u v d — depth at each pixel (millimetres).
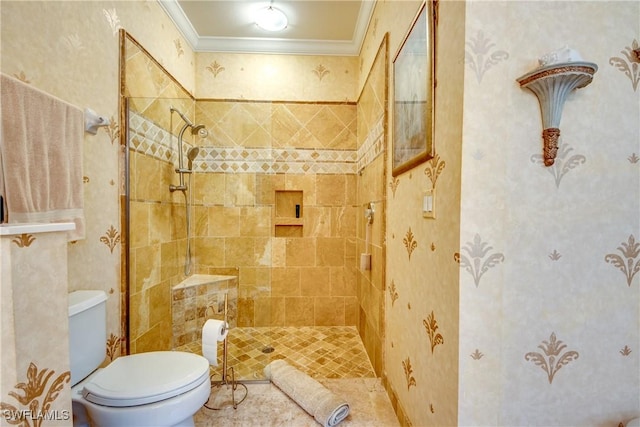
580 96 810
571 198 814
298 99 2438
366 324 2029
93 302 1176
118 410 976
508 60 792
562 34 803
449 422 842
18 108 866
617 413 853
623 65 818
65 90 1143
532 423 833
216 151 2203
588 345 837
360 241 2285
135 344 1593
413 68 1133
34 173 918
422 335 1044
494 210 796
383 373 1579
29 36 992
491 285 803
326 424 1257
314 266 2459
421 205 1061
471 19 780
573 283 825
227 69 2400
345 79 2449
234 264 2213
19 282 527
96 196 1327
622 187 825
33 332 553
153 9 1788
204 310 2037
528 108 797
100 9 1332
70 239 1062
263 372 1677
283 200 2508
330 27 2195
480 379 806
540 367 826
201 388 1098
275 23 2078
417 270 1096
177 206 1996
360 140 2303
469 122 783
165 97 1922
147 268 1698
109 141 1405
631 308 842
